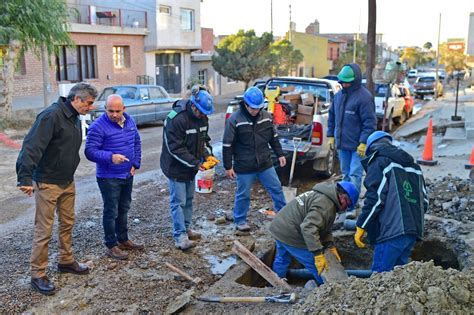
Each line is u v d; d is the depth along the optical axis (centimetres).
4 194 809
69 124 438
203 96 529
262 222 664
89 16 2530
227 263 540
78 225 639
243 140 595
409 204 425
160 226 641
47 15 1566
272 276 489
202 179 792
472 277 362
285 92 971
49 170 437
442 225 596
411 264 368
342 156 681
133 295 455
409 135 1490
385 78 1253
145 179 912
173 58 2977
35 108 1953
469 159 1027
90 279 479
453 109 1853
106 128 500
